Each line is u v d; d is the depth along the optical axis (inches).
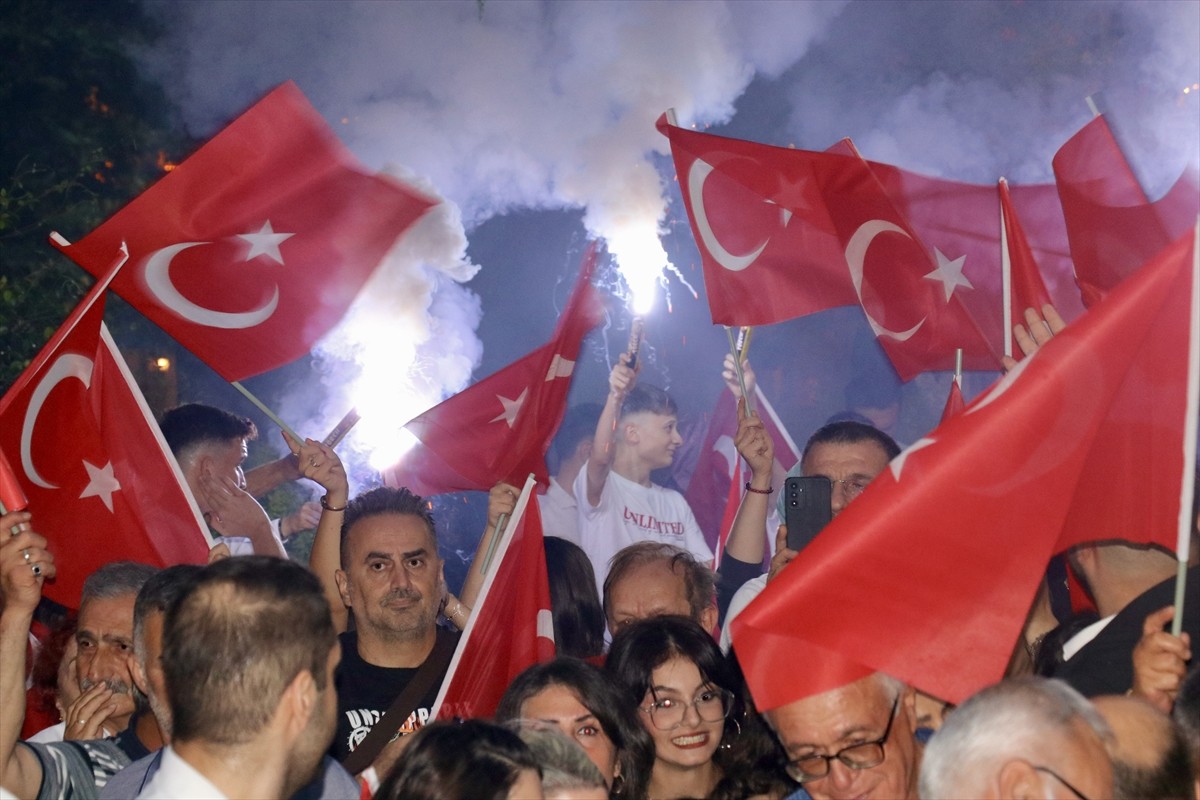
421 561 174.1
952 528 119.3
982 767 97.6
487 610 165.3
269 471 267.7
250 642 102.4
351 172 193.3
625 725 138.4
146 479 173.8
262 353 190.1
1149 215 185.6
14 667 127.4
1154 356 123.9
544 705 136.6
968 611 118.3
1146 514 125.5
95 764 133.4
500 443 221.5
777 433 282.4
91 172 426.9
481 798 103.5
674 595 172.4
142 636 128.7
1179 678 117.3
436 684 170.9
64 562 169.9
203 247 188.2
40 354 164.2
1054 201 220.2
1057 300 223.5
